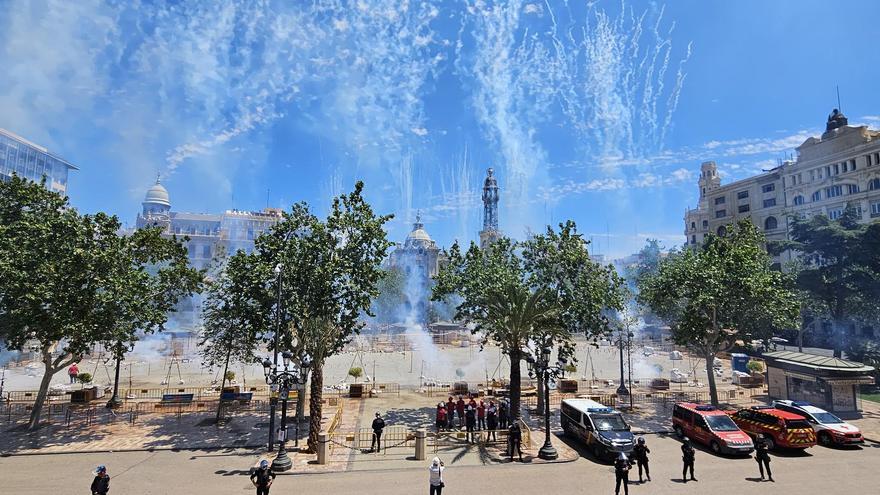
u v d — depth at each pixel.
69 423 29.77
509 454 24.05
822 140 82.25
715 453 24.45
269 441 24.33
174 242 32.66
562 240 33.56
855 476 21.02
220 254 39.12
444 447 25.38
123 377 48.41
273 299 27.80
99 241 28.77
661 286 37.97
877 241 51.84
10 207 31.12
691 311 35.06
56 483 20.03
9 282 25.08
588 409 25.84
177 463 22.80
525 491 19.42
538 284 32.81
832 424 26.19
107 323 27.31
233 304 31.33
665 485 19.97
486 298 31.20
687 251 39.47
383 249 29.88
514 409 29.81
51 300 25.42
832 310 56.81
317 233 28.58
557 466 22.58
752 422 26.55
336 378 48.88
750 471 21.72
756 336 52.59
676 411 28.11
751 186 96.38
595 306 32.41
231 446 25.45
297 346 27.81
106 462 22.95
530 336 32.22
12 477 20.78
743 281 32.69
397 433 27.77
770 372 37.25
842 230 55.12
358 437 26.80
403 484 20.17
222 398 31.48
